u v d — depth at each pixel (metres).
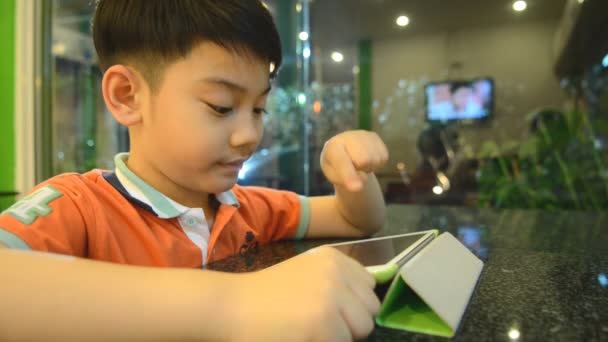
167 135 0.44
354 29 4.11
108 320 0.23
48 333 0.22
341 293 0.26
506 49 4.18
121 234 0.46
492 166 2.13
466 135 4.26
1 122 1.30
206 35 0.41
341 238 0.69
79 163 2.21
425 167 3.38
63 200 0.42
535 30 4.06
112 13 0.46
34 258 0.25
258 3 0.48
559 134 2.00
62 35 1.89
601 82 3.02
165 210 0.48
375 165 0.45
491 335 0.26
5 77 1.29
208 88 0.42
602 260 0.48
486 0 3.53
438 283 0.30
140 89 0.45
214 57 0.42
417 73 4.52
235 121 0.44
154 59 0.43
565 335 0.26
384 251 0.39
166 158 0.45
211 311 0.24
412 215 1.01
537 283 0.38
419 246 0.39
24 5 1.28
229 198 0.58
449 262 0.35
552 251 0.54
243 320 0.24
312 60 3.65
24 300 0.23
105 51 0.48
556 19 3.96
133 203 0.48
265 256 0.53
